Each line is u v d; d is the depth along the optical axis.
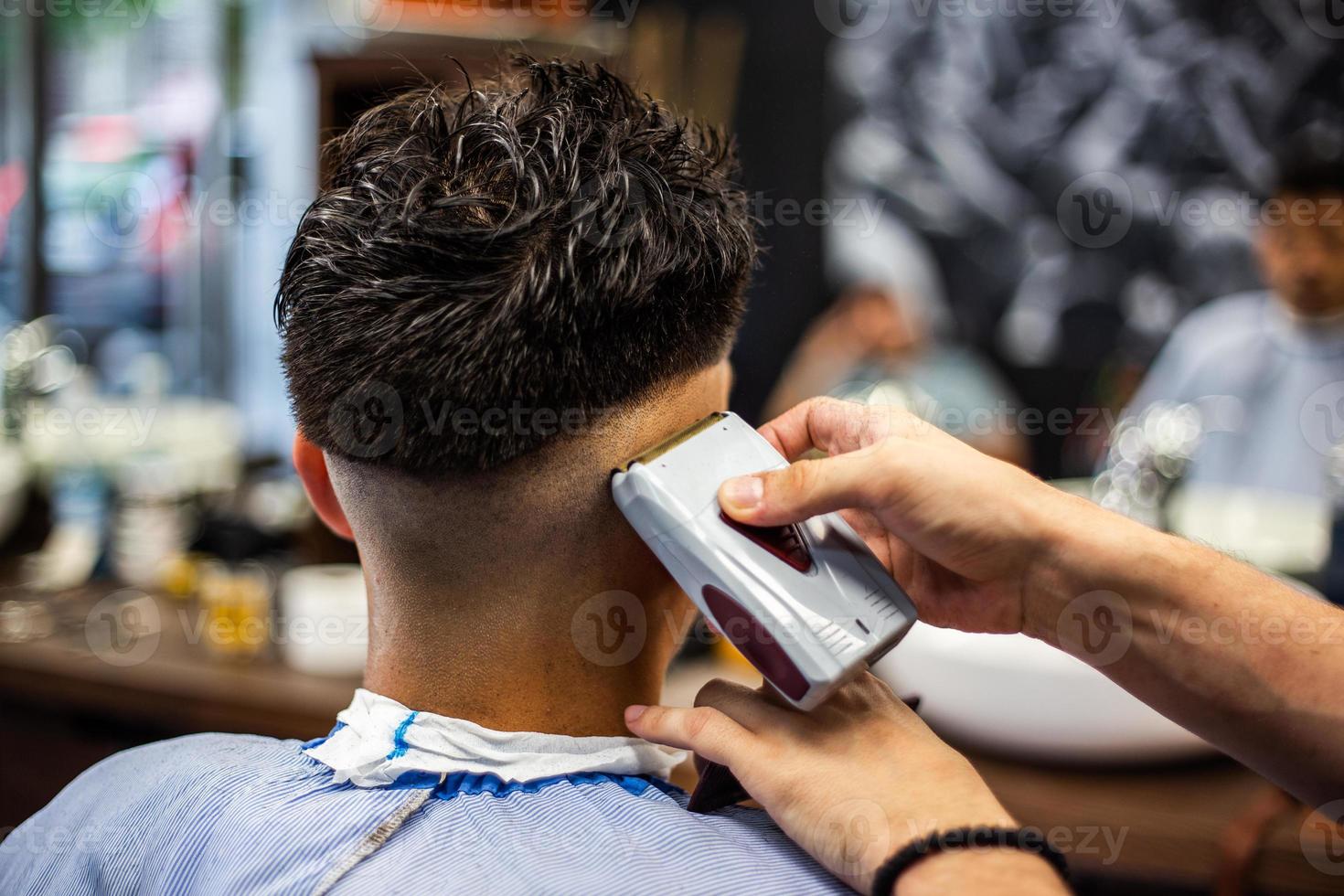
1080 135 1.65
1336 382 1.47
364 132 0.51
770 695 0.48
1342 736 0.49
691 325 0.47
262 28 1.75
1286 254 1.44
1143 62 1.61
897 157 1.71
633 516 0.45
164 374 1.76
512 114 0.49
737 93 1.71
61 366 1.60
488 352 0.42
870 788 0.43
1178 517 1.27
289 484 1.44
